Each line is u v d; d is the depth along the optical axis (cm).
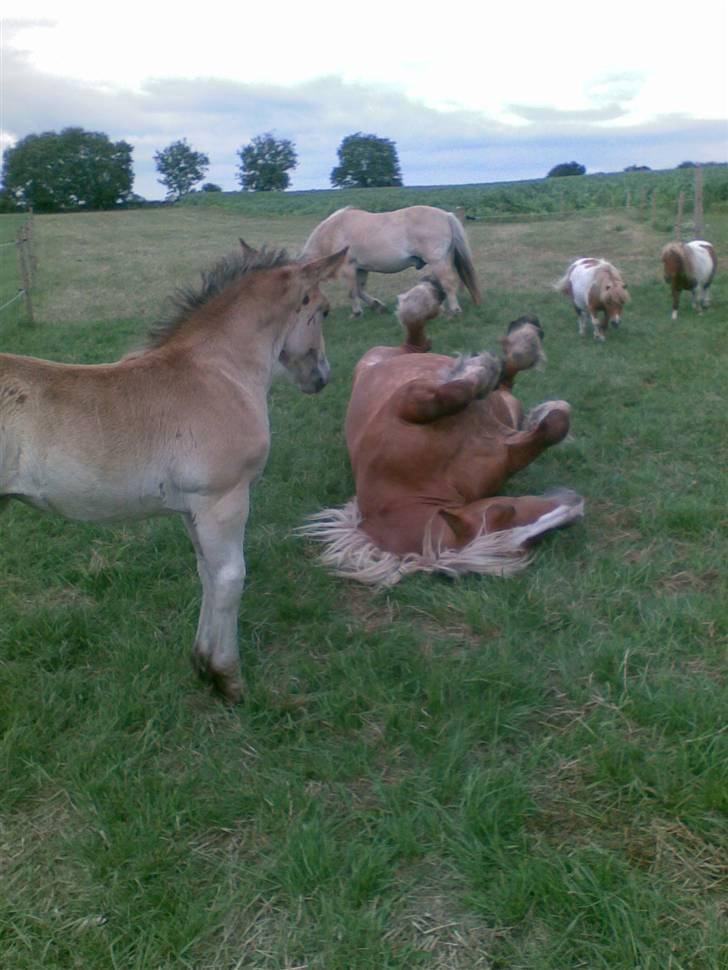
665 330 886
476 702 316
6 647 368
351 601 406
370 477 436
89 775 290
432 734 305
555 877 235
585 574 405
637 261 1405
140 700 326
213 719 322
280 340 346
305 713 321
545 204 3009
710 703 301
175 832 266
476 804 262
